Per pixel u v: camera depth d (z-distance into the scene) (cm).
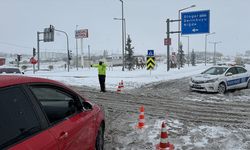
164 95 1656
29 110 349
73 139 418
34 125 346
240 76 1906
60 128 391
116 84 2280
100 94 1673
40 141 335
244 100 1499
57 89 450
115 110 1175
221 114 1123
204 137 796
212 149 700
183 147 712
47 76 3166
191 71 4566
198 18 3544
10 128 310
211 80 1744
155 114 1101
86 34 6550
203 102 1413
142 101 1429
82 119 477
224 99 1525
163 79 2791
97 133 558
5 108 314
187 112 1153
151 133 830
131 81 2523
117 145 723
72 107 473
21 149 302
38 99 376
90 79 2720
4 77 361
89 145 502
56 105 430
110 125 916
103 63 1797
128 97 1563
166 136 679
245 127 910
